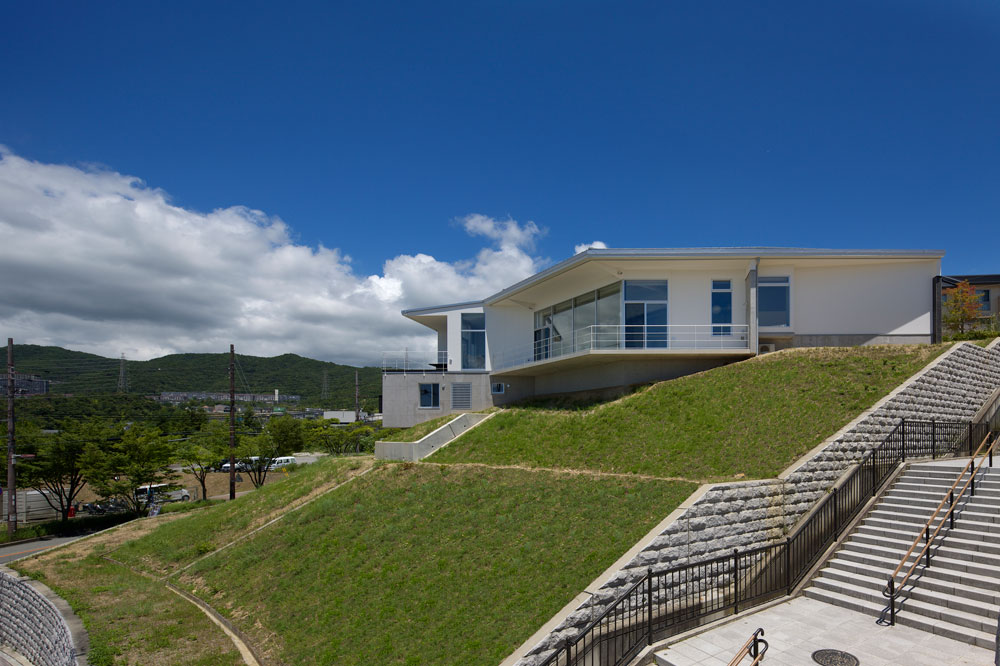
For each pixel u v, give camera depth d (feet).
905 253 66.85
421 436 76.28
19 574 60.23
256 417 261.24
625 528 36.50
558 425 63.72
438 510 48.80
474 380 95.91
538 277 77.20
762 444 45.42
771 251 65.36
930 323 68.28
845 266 70.18
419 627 33.76
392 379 96.32
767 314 69.51
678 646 27.89
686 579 30.91
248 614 43.24
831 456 42.01
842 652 26.09
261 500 69.97
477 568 38.09
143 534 75.82
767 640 27.78
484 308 98.12
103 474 107.96
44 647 49.26
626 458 50.19
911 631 28.02
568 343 84.07
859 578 32.96
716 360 68.95
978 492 36.45
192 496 140.87
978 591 28.53
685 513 34.65
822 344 69.56
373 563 43.29
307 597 42.32
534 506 44.14
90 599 50.01
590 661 29.43
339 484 64.75
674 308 70.28
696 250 65.51
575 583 32.40
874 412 45.75
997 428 56.34
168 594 51.16
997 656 19.04
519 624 30.71
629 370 71.41
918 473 41.14
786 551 33.63
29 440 109.91
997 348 65.31
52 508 119.44
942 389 53.36
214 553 58.08
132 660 37.14
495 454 61.36
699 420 52.70
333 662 33.30
